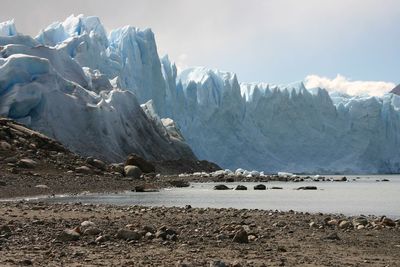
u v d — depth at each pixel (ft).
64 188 134.31
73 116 298.76
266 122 493.77
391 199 129.08
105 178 170.60
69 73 336.70
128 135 329.72
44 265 34.86
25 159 159.43
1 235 48.08
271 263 37.99
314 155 492.54
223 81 496.23
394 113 506.07
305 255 42.42
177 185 185.68
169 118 442.50
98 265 35.40
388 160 496.64
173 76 483.51
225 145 471.62
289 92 512.63
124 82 414.41
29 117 283.79
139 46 451.12
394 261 40.14
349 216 79.56
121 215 68.13
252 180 256.73
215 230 54.29
